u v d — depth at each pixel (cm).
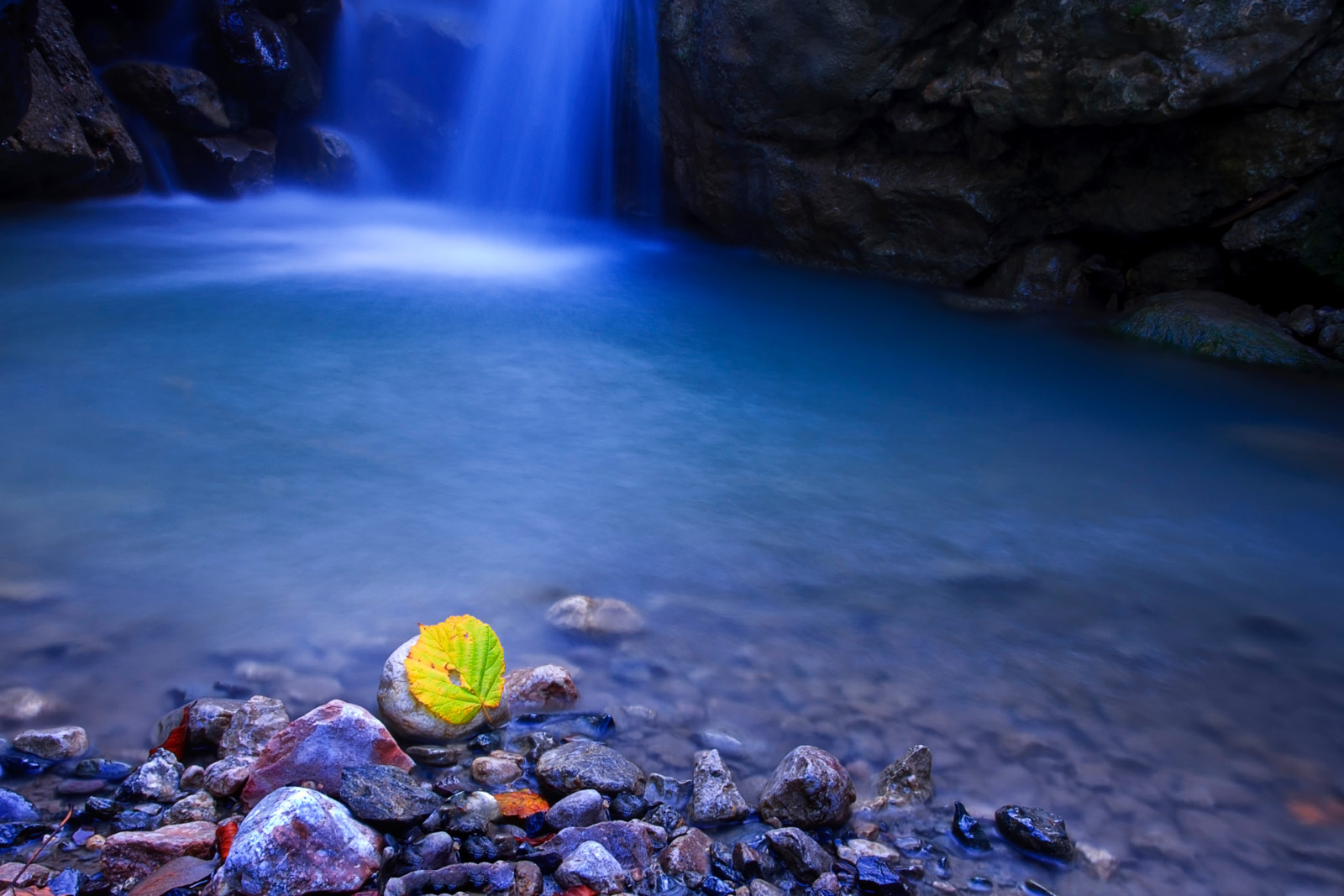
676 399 550
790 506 405
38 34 920
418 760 236
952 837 218
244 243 929
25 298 660
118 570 309
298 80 1125
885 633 305
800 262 995
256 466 402
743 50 864
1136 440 534
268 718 235
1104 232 842
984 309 850
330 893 185
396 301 725
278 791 195
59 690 249
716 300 830
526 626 292
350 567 321
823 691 271
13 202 927
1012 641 306
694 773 229
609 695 263
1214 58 671
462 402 507
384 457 422
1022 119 788
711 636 296
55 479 376
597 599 303
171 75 1025
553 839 204
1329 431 562
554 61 1162
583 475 421
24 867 188
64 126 926
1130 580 357
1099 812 229
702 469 442
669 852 203
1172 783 242
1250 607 342
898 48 816
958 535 389
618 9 1051
